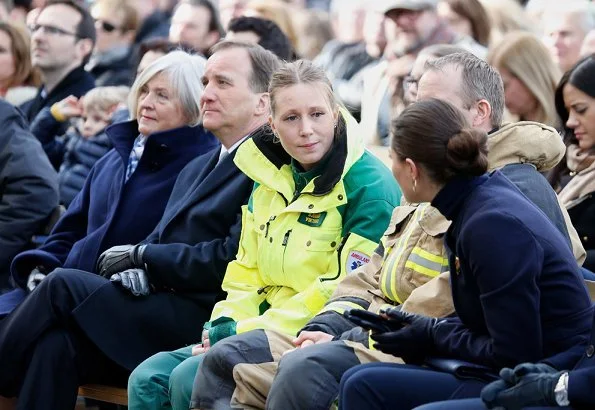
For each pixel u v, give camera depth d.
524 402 6.87
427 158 7.50
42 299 10.23
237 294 9.83
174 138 11.31
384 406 7.51
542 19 17.14
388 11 13.87
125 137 11.71
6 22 16.02
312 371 8.11
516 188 7.63
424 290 8.30
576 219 10.23
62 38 15.22
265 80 10.59
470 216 7.39
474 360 7.47
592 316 7.26
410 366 7.70
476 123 8.88
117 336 10.17
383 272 8.82
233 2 19.41
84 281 10.30
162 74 11.30
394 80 13.78
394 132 7.64
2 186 12.62
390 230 9.03
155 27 18.64
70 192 13.70
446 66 8.93
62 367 10.20
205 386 8.81
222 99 10.50
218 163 10.59
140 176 11.41
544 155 8.73
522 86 11.55
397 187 9.66
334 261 9.38
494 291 7.17
